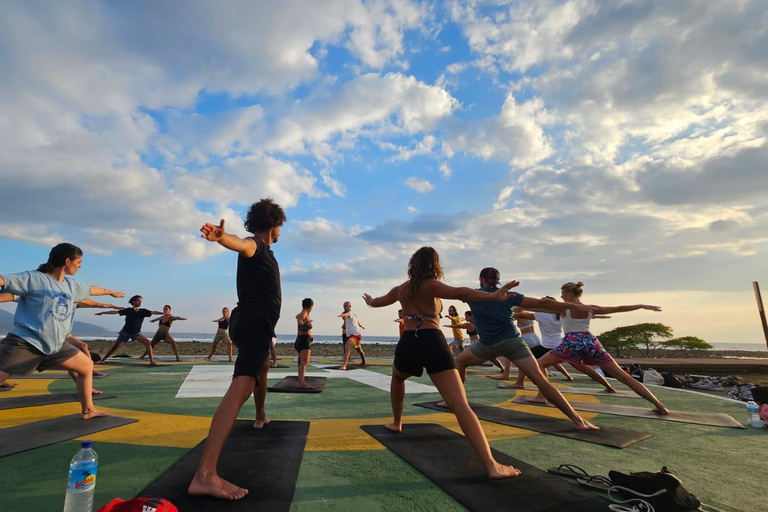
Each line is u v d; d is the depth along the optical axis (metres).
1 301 3.62
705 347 37.03
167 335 11.53
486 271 4.62
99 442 3.26
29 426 3.68
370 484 2.53
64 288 3.84
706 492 2.55
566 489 2.46
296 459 2.91
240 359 2.58
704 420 4.63
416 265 3.26
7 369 3.47
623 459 3.18
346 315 10.69
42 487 2.33
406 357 3.10
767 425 4.28
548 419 4.51
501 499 2.29
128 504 1.76
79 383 4.02
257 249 2.81
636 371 9.19
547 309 3.79
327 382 7.54
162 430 3.68
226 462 2.80
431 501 2.29
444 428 3.97
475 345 4.87
